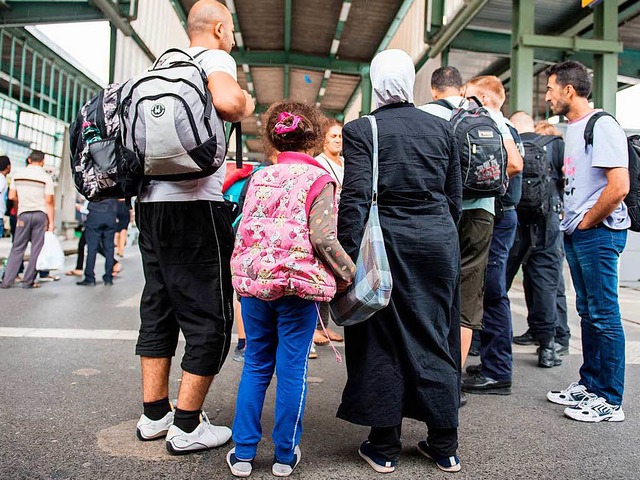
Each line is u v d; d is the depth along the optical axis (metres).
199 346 2.29
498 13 9.98
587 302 2.97
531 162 3.79
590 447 2.48
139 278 8.70
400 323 2.17
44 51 13.98
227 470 2.16
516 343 4.72
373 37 14.32
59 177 16.30
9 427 2.51
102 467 2.15
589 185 2.90
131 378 3.31
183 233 2.26
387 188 2.22
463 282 3.04
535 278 3.97
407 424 2.77
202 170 2.12
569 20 9.77
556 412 2.97
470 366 3.62
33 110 13.98
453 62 13.10
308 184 2.05
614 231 2.86
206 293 2.30
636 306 7.02
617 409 2.84
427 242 2.20
